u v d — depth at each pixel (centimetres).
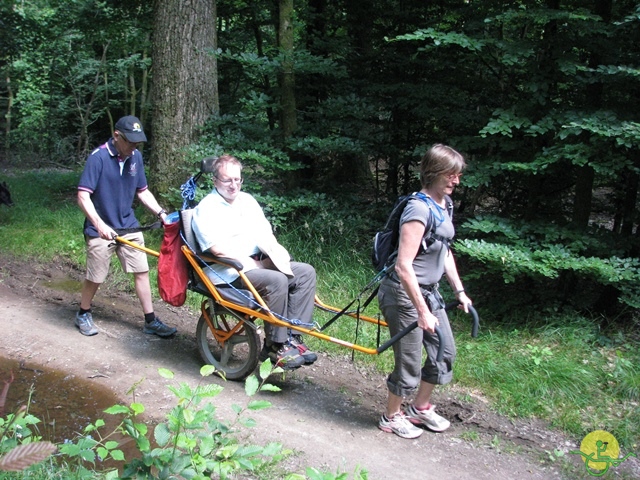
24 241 764
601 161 520
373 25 808
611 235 567
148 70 1730
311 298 434
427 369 383
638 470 367
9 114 1730
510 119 555
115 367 468
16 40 1433
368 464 354
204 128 763
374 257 372
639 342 525
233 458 249
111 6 1041
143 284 525
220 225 428
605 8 590
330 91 802
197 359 491
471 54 707
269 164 692
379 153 762
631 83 557
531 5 604
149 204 529
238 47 1008
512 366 472
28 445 156
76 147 1775
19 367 464
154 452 237
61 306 594
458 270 666
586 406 433
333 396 443
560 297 579
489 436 398
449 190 348
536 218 618
